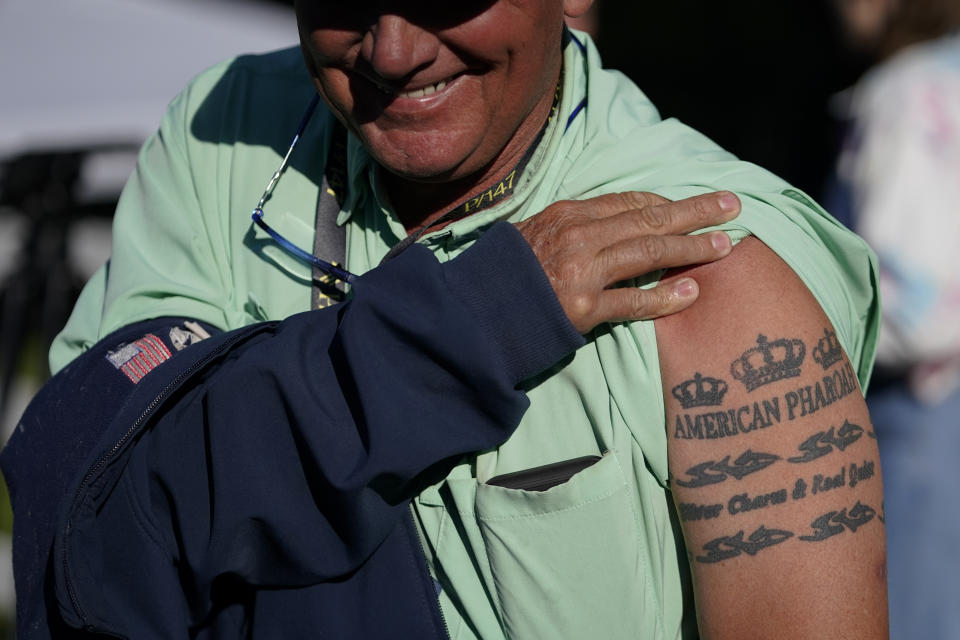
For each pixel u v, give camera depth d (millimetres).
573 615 1791
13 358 4449
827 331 1782
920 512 3641
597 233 1757
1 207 4402
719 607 1748
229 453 1764
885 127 3662
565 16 1977
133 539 1825
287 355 1765
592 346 1825
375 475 1690
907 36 3850
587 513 1769
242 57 2352
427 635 1789
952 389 3637
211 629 1926
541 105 1937
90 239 4906
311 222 2092
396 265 1782
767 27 7516
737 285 1772
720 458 1738
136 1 4922
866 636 1693
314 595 1818
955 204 3553
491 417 1757
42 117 4246
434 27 1716
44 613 1911
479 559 1823
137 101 4234
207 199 2203
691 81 7715
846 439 1742
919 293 3535
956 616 3611
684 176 1955
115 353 1995
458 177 1878
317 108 2182
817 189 7289
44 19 4863
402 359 1749
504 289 1735
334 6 1752
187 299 2127
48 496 1926
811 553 1698
